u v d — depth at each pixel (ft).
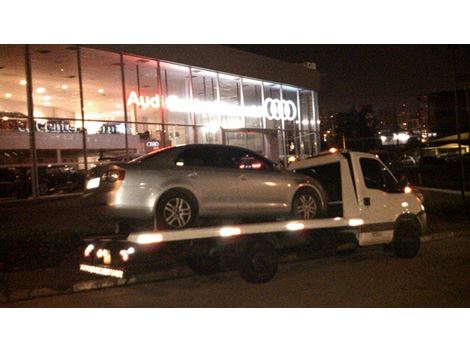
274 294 29.32
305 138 100.07
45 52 55.31
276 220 34.60
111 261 27.37
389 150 282.36
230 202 32.22
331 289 30.07
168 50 68.28
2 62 52.03
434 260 38.58
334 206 36.99
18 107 52.75
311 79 100.78
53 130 55.42
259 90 88.33
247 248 30.96
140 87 66.39
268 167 34.78
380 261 38.70
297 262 39.42
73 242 43.01
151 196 29.37
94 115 60.44
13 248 40.42
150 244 26.96
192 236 27.99
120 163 29.78
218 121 78.54
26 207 50.96
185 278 34.68
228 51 79.20
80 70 58.13
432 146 248.11
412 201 38.93
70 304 28.55
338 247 35.35
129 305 27.96
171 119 70.69
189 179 30.76
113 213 28.99
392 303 26.66
